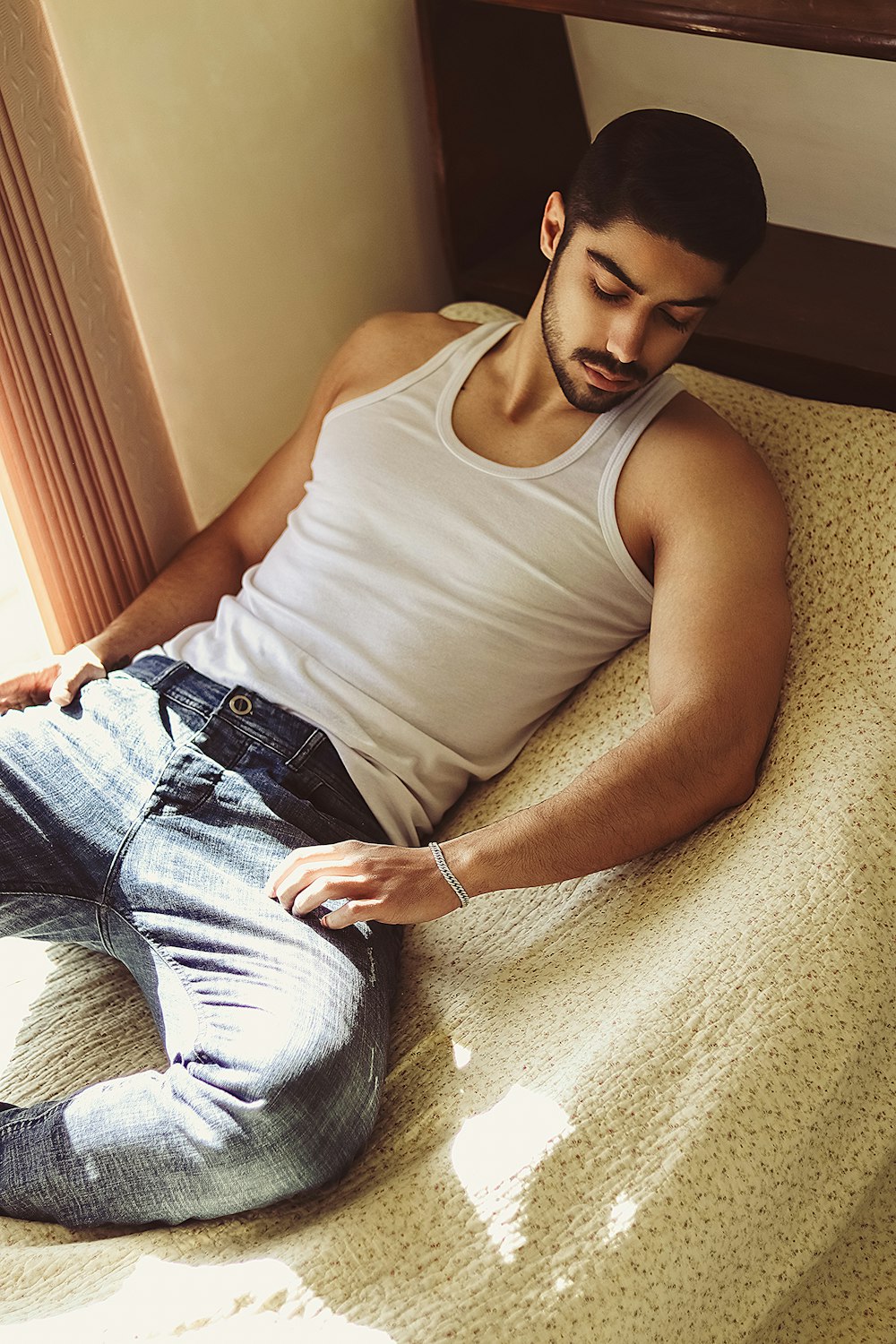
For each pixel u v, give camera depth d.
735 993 0.98
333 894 1.10
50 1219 1.03
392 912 1.10
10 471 1.52
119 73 1.49
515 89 1.74
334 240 1.78
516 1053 1.03
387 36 1.71
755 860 1.08
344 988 1.06
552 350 1.27
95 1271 0.95
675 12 1.27
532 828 1.11
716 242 1.14
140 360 1.59
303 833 1.20
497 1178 0.91
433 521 1.33
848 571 1.28
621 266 1.17
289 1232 0.97
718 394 1.45
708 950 1.01
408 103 1.78
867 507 1.29
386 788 1.26
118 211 1.55
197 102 1.56
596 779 1.13
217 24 1.54
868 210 1.57
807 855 1.05
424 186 1.85
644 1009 0.98
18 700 1.39
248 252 1.69
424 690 1.29
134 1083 1.03
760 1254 0.94
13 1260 0.98
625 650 1.36
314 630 1.33
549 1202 0.90
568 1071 0.97
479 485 1.33
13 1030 1.23
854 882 1.03
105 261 1.51
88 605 1.66
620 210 1.15
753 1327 0.95
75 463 1.56
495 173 1.77
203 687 1.30
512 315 1.59
